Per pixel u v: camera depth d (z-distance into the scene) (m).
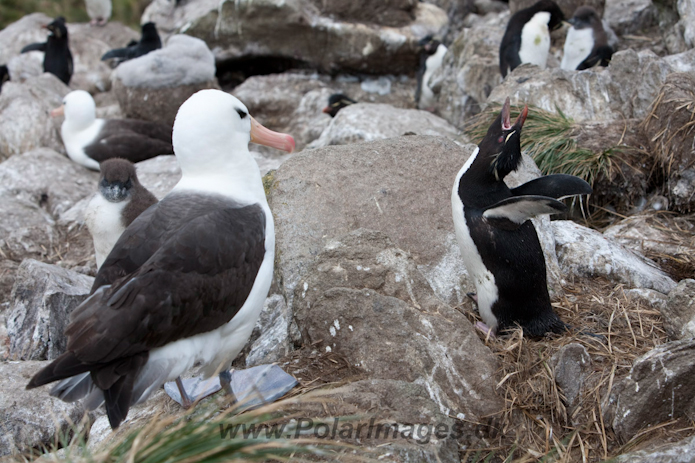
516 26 10.11
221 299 3.79
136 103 11.26
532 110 7.91
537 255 4.86
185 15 14.42
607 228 6.95
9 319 5.96
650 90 7.97
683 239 6.61
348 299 4.64
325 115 11.77
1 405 4.70
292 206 5.66
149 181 8.87
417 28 12.75
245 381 4.38
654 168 7.16
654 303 5.32
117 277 3.78
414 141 6.21
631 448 4.05
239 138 4.42
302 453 3.65
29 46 14.79
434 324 4.58
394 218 5.66
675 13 10.16
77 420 4.73
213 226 3.87
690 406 4.13
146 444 3.30
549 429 4.24
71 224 8.15
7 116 11.27
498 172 4.85
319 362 4.57
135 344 3.45
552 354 4.66
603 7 11.38
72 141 10.14
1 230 8.12
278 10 12.19
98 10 16.84
